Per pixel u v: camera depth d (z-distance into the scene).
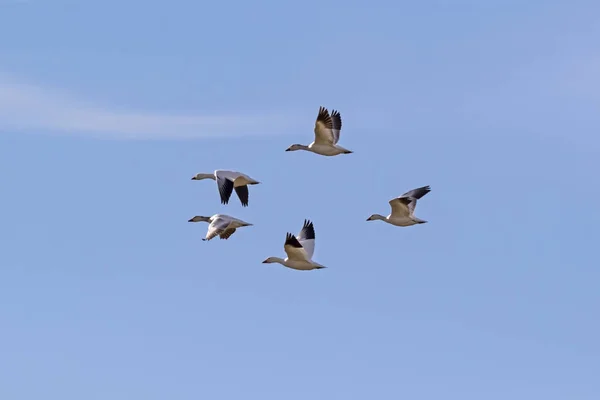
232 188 44.16
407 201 46.47
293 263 43.12
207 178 53.00
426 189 46.84
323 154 46.59
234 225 42.91
